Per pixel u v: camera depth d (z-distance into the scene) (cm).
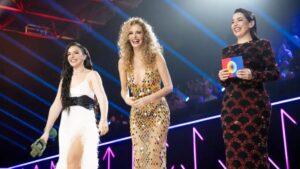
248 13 494
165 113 527
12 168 1325
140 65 546
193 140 809
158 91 522
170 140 859
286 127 677
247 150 451
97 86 599
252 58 472
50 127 615
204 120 796
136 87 542
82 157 575
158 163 512
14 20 1733
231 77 462
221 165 754
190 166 809
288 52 912
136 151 527
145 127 527
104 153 999
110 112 1426
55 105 621
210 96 1000
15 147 1638
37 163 1225
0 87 1717
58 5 1661
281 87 723
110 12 1617
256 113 455
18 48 1770
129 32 550
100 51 1653
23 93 1738
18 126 1689
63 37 1772
